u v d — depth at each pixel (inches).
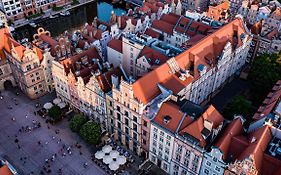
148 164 4451.3
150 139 4227.4
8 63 5541.3
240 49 5664.4
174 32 6181.1
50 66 5497.1
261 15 7244.1
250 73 5605.3
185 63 4798.2
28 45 5531.5
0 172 3201.3
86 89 4690.0
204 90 5206.7
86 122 4726.9
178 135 3799.2
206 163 3698.3
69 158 4512.8
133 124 4301.2
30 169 4357.8
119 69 4758.9
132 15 7007.9
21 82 5531.5
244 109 4665.4
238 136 3705.7
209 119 3838.6
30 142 4746.6
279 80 4739.2
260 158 3395.7
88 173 4318.4
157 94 4286.4
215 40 5290.4
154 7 7288.4
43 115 5196.9
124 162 4320.9
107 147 4480.8
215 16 6998.0
